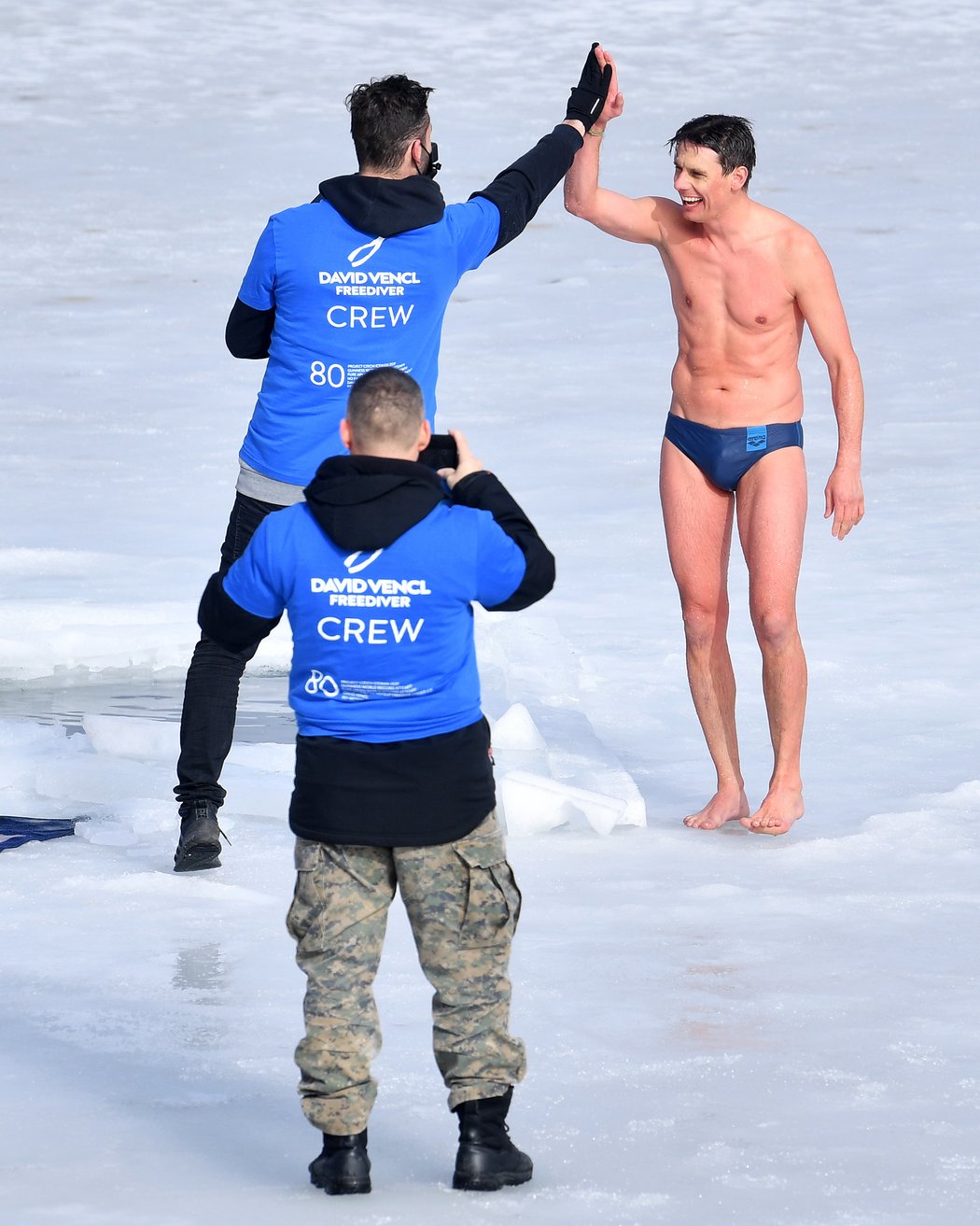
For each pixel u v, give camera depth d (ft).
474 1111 38.32
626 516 128.98
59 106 347.97
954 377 173.17
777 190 274.16
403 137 60.44
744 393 66.80
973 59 383.86
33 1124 42.06
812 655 94.07
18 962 53.26
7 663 90.94
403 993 50.75
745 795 69.87
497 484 40.09
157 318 213.46
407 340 61.16
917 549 117.91
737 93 355.36
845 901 58.65
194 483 142.00
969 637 97.40
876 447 147.84
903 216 256.32
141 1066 45.62
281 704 86.74
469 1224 36.47
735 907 58.34
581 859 64.18
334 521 38.81
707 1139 40.75
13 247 248.93
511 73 377.09
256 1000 50.29
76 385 180.75
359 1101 37.99
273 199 279.49
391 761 38.29
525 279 231.71
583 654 96.17
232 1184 38.75
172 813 69.26
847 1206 37.19
